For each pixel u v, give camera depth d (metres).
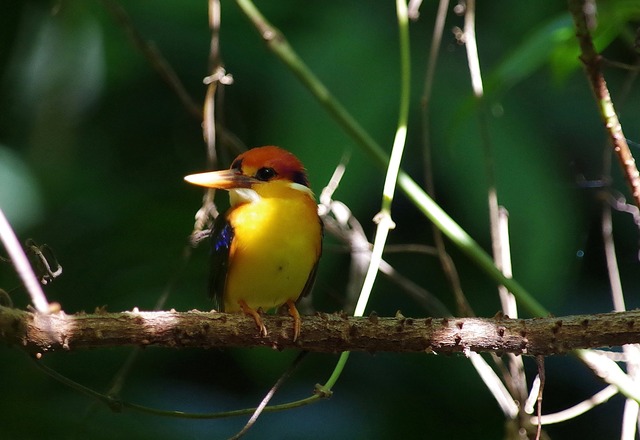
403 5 7.72
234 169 7.75
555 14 10.04
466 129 9.20
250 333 5.84
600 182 8.86
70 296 10.04
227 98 10.45
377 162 7.29
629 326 5.61
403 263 10.67
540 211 8.95
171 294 9.95
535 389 7.24
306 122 9.13
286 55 7.47
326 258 9.68
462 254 10.59
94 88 9.23
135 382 9.88
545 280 8.93
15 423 8.49
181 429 9.43
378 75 9.44
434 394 10.52
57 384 9.37
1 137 10.20
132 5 10.40
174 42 10.55
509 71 6.81
